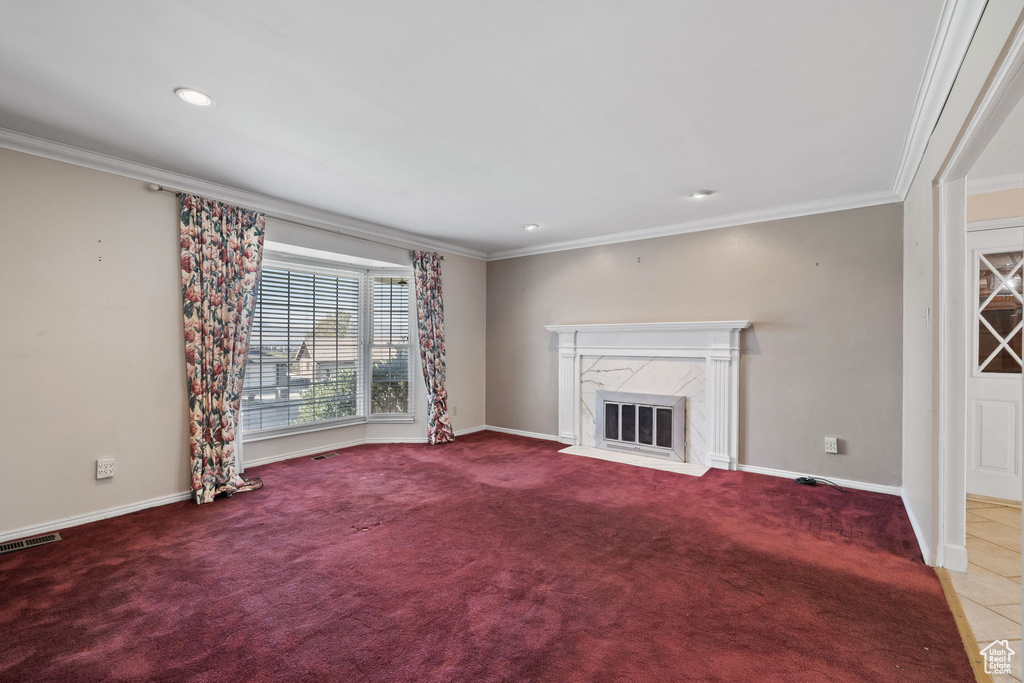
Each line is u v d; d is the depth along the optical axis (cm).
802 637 191
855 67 208
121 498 327
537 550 272
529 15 176
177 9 173
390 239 520
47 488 296
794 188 368
